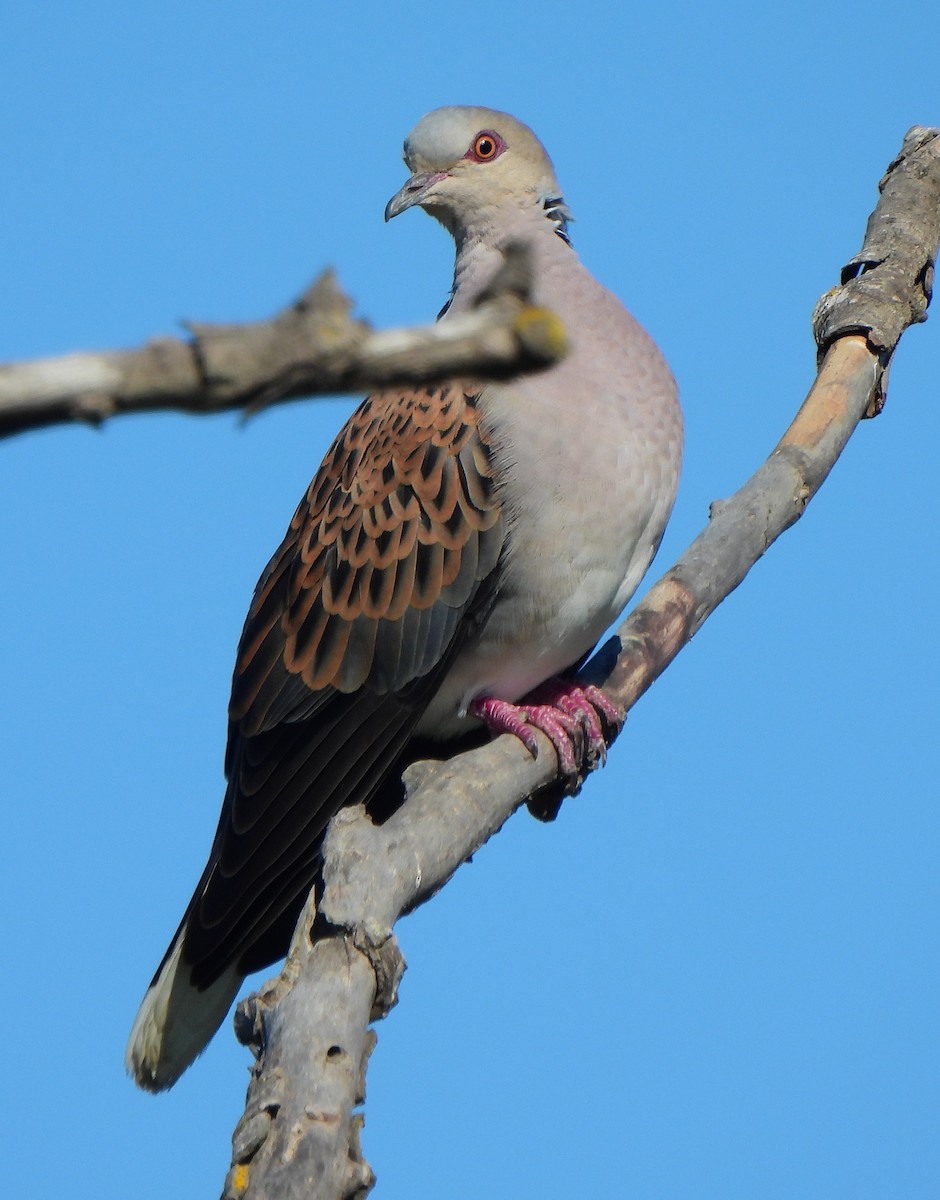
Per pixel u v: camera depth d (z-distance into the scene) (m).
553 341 2.80
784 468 10.08
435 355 2.73
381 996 5.52
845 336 10.55
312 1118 4.89
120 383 2.53
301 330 2.61
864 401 10.47
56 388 2.50
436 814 6.93
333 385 2.68
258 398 2.61
